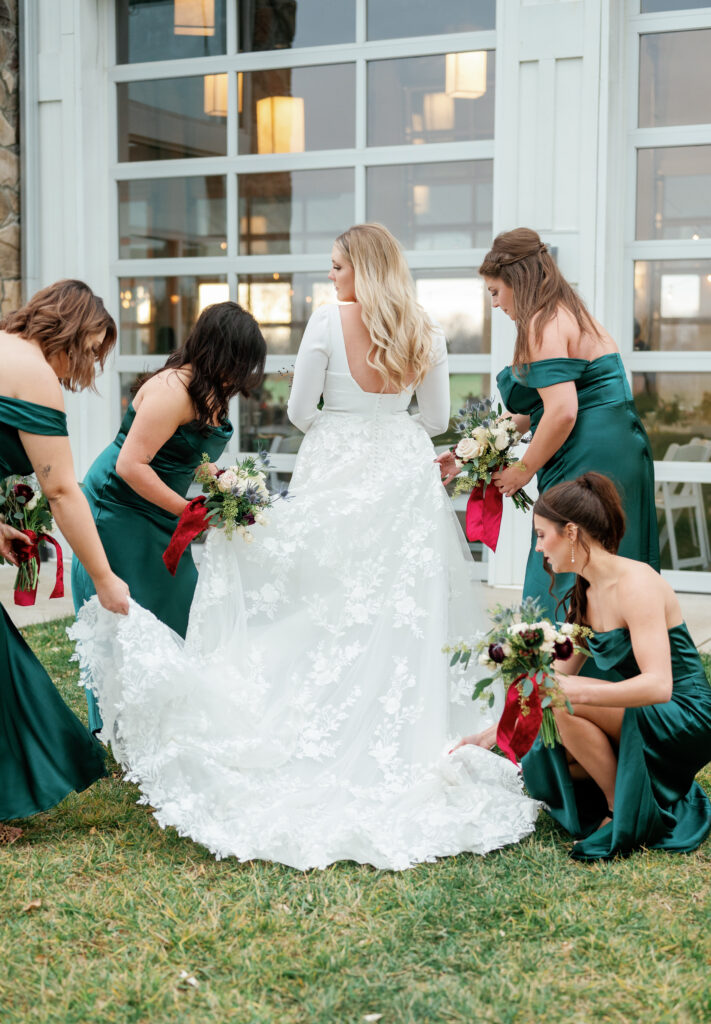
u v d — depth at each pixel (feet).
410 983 6.64
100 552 9.02
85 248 22.94
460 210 20.92
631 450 10.20
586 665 9.29
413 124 21.08
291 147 21.97
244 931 7.25
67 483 8.75
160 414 10.16
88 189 22.90
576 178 19.29
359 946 7.08
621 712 8.84
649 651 8.38
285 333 22.40
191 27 22.35
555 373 10.00
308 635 9.81
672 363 20.04
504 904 7.68
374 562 9.94
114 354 23.68
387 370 10.18
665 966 6.80
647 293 20.18
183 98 22.61
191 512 9.70
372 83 21.26
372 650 9.76
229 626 9.71
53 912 7.61
